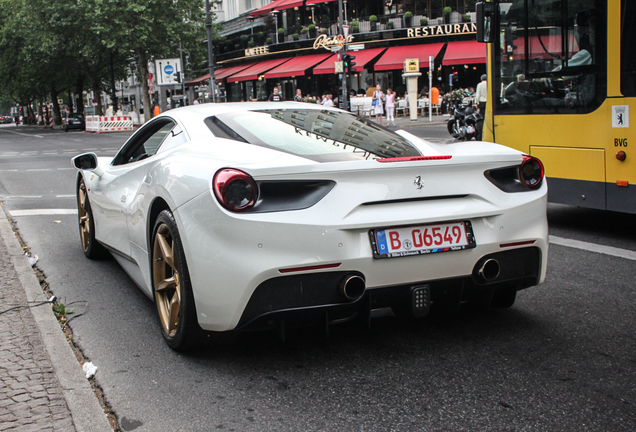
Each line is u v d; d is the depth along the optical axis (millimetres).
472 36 36031
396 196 2855
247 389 2826
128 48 44031
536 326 3576
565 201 6207
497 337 3408
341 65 28328
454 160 2979
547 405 2615
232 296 2744
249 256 2689
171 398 2754
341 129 3496
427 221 2889
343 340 3398
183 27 44906
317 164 2762
